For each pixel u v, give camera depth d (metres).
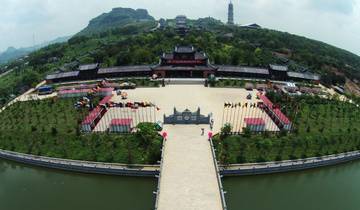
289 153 126.06
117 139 131.75
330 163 124.69
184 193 95.94
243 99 179.50
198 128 138.62
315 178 121.25
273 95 175.00
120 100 177.62
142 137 127.62
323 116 158.88
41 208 102.25
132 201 104.88
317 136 138.62
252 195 109.56
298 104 168.88
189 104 170.75
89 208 101.50
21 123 151.62
